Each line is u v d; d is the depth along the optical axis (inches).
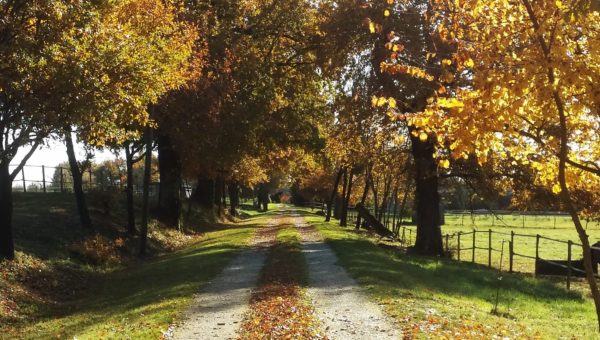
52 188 1489.9
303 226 1681.8
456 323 401.1
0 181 669.3
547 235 1878.7
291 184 4596.5
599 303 218.8
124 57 406.3
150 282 665.0
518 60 228.2
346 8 940.0
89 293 676.1
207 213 1994.3
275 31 1259.8
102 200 1178.6
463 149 244.4
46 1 358.3
